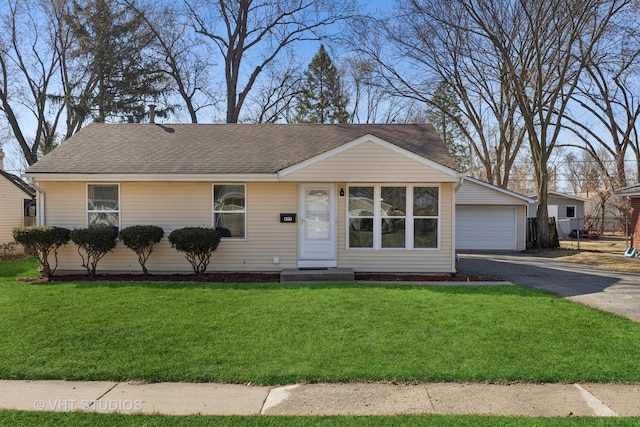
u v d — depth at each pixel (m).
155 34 25.33
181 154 12.14
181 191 11.53
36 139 28.91
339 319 6.68
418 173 10.97
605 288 9.73
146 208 11.50
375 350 5.37
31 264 15.08
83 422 3.68
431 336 5.89
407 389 4.41
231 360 5.08
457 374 4.69
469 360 5.06
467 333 6.02
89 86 26.20
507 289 9.22
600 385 4.50
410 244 11.42
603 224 33.44
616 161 29.22
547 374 4.69
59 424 3.65
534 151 20.84
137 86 25.52
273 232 11.56
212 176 11.09
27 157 28.44
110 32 25.19
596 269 13.18
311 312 7.08
